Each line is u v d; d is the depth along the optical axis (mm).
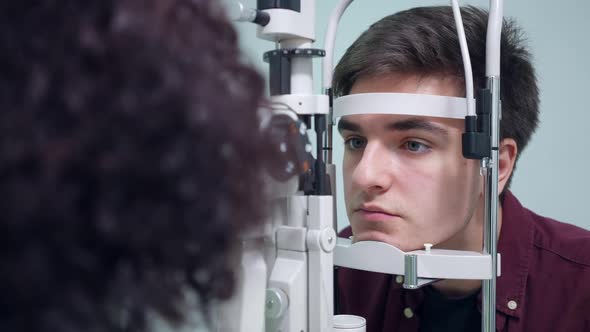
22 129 204
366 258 754
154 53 220
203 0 261
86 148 208
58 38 218
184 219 225
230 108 235
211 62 239
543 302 918
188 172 221
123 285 224
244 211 249
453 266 701
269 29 606
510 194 986
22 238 206
